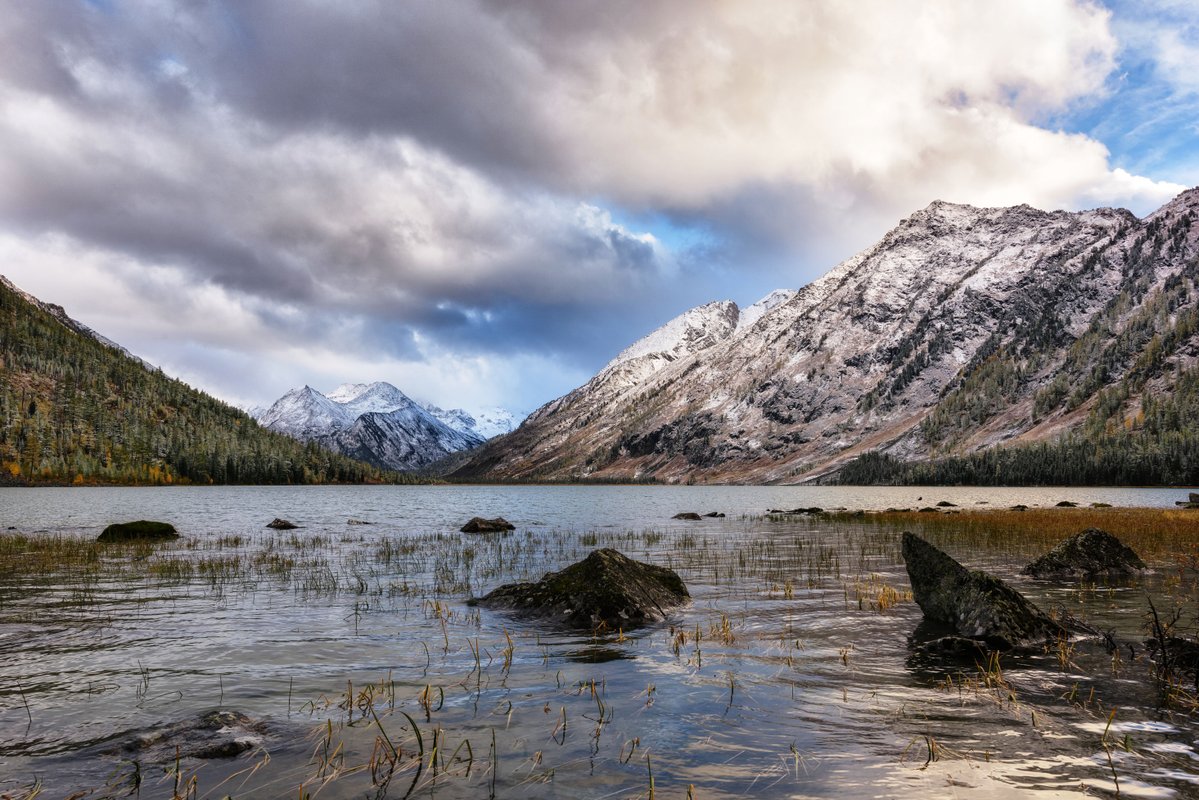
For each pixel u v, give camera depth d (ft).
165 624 45.65
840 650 37.88
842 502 329.93
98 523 163.02
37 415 608.60
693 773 21.11
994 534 107.76
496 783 20.43
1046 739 23.93
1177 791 19.63
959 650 37.14
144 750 23.38
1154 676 32.42
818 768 21.43
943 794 19.48
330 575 69.00
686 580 65.41
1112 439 589.32
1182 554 77.36
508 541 110.83
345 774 21.25
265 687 31.17
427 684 31.53
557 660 36.09
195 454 642.22
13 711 27.78
